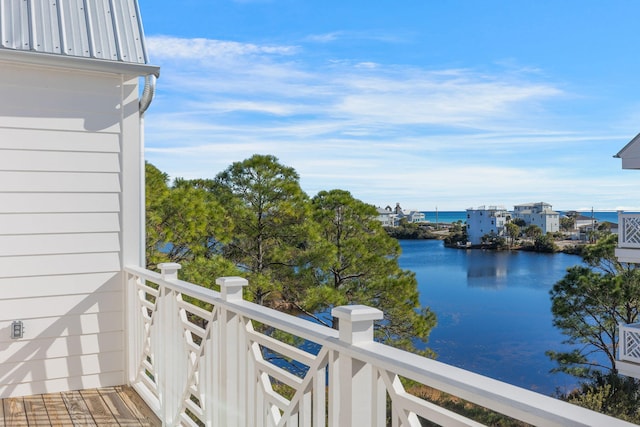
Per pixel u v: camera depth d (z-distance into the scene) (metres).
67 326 3.84
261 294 13.01
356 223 13.69
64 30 3.73
